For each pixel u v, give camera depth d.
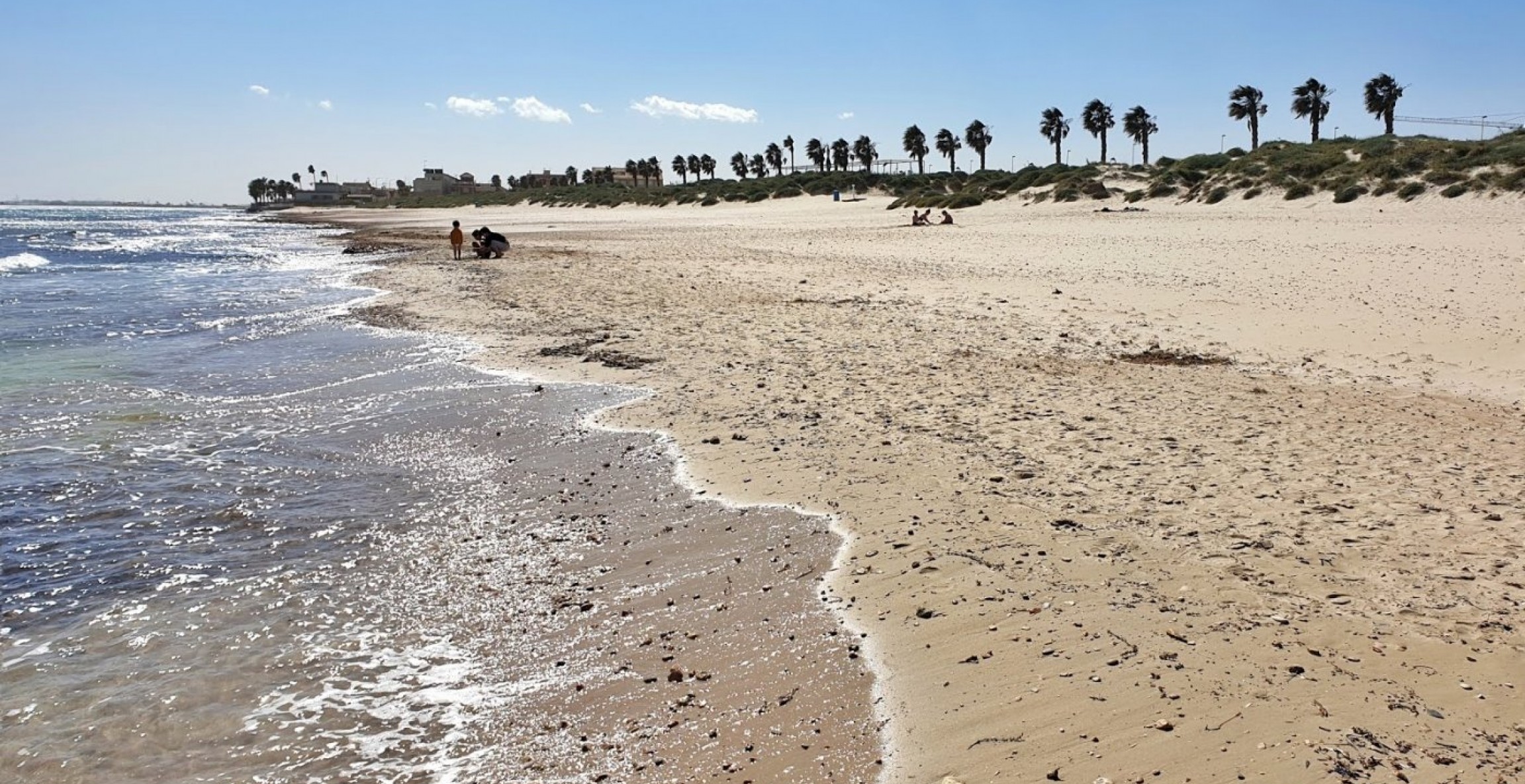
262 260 42.28
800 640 5.47
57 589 6.64
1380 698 4.33
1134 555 6.22
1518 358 12.38
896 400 11.16
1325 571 5.81
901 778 4.12
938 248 32.78
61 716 5.01
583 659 5.46
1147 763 4.02
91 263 41.47
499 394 12.58
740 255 33.31
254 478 9.12
